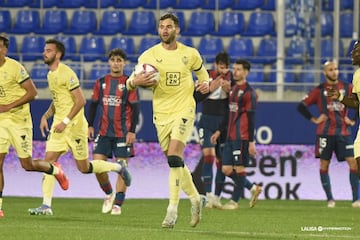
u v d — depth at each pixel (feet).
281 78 157.17
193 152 148.15
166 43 85.35
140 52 179.32
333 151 141.90
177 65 84.84
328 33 179.32
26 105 100.63
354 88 88.53
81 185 151.53
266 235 82.89
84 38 180.86
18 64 98.07
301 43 175.11
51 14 184.03
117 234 80.33
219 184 132.36
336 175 151.94
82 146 109.09
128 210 120.67
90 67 172.86
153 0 185.57
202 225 95.50
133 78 83.41
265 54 177.58
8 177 151.43
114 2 185.26
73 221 98.27
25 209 119.03
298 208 131.03
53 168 105.50
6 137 99.45
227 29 181.16
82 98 105.50
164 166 151.12
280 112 149.89
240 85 129.49
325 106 138.21
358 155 86.53
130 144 116.16
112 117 115.65
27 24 183.01
